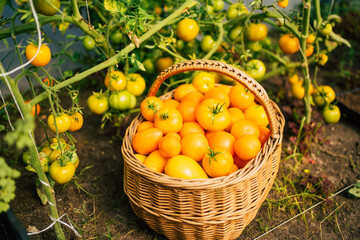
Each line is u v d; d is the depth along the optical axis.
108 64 0.79
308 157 1.03
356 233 0.84
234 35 1.02
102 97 0.90
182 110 0.84
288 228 0.86
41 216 0.86
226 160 0.72
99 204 0.91
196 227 0.72
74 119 0.80
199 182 0.68
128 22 0.80
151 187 0.72
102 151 1.05
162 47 0.93
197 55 1.11
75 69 1.26
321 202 0.91
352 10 1.29
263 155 0.74
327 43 1.04
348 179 0.97
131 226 0.86
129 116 1.06
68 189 0.93
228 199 0.71
